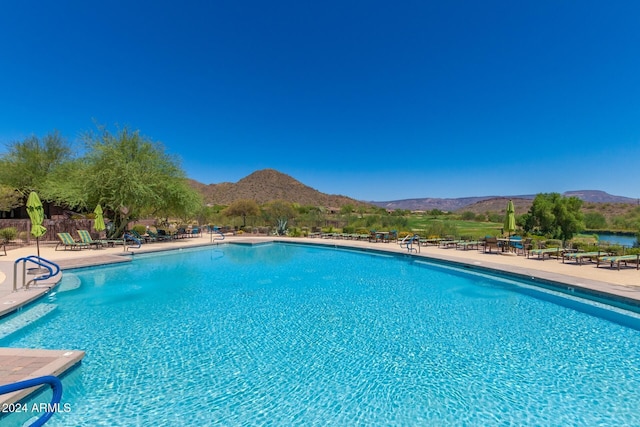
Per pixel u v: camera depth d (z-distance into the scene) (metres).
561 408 3.51
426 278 10.05
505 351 4.89
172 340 5.30
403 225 26.08
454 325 5.97
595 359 4.62
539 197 25.53
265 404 3.59
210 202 90.19
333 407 3.54
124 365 4.45
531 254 12.75
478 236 18.52
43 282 7.87
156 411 3.46
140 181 16.42
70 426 3.21
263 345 5.12
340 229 25.34
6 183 22.50
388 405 3.57
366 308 6.99
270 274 10.64
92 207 17.55
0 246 14.27
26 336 5.43
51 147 24.61
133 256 13.78
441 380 4.09
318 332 5.65
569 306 7.09
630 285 7.30
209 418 3.35
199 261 13.25
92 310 6.82
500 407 3.54
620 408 3.50
